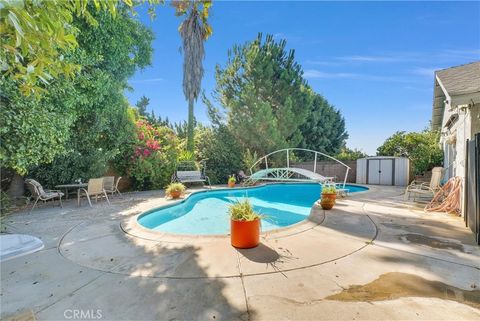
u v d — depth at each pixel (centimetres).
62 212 699
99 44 794
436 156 1248
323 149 2166
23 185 886
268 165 1589
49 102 666
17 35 137
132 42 946
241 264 337
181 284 288
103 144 1073
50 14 165
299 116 1683
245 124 1512
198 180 1277
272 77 1634
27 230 518
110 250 399
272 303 249
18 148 600
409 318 222
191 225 657
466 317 223
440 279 289
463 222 537
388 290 267
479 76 526
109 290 279
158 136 1372
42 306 251
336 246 399
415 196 879
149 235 470
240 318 228
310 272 312
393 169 1321
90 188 797
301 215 777
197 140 1599
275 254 369
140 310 242
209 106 1620
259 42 1616
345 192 967
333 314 230
